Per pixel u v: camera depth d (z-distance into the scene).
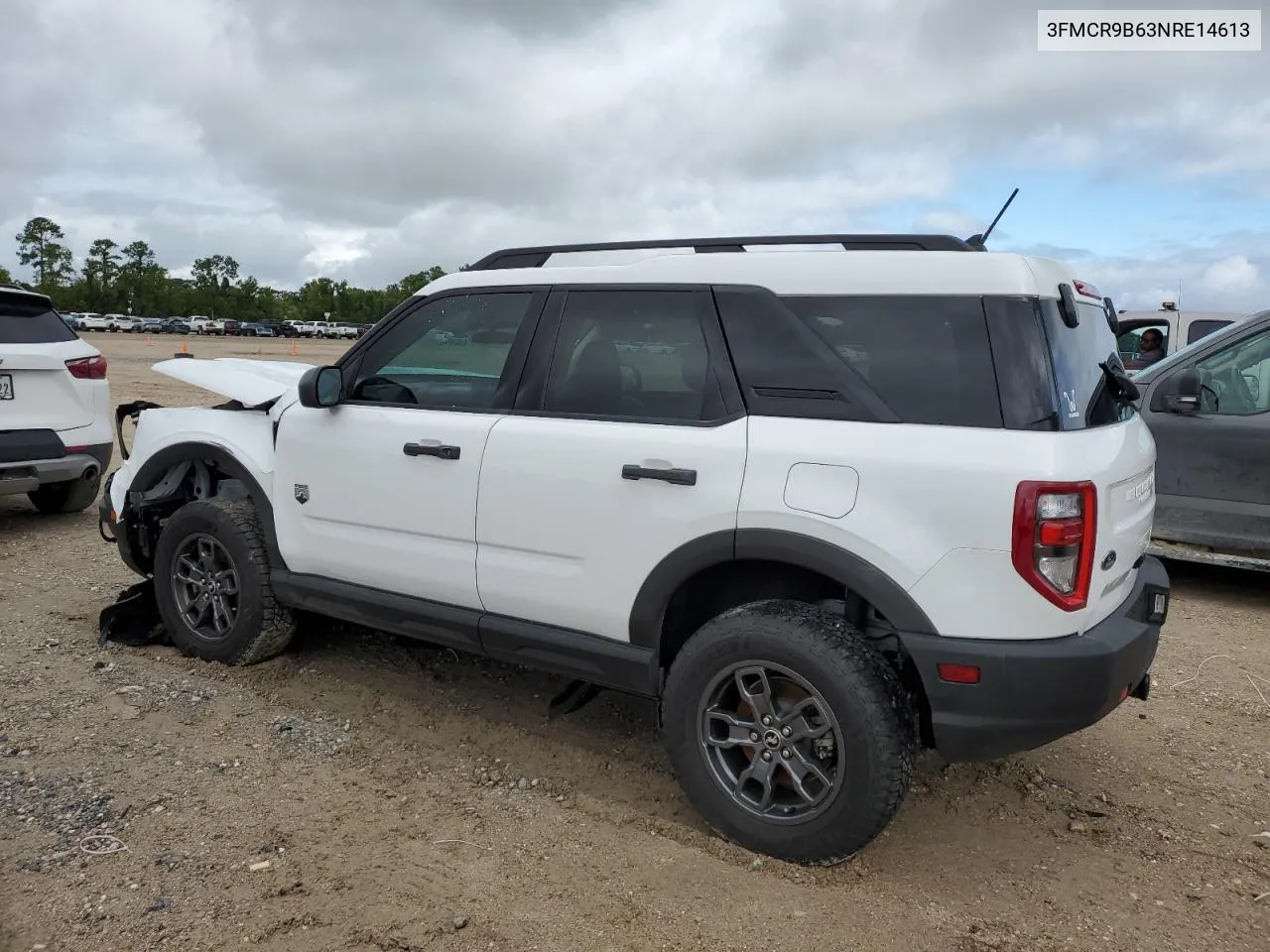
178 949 2.39
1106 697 2.67
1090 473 2.64
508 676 4.43
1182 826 3.26
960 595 2.63
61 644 4.57
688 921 2.60
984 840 3.14
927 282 2.84
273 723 3.79
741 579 3.25
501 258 3.79
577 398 3.35
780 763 2.92
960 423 2.71
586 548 3.21
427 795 3.29
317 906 2.58
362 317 134.62
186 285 133.25
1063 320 2.89
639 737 3.86
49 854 2.78
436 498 3.57
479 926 2.54
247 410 4.50
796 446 2.84
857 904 2.72
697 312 3.14
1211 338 5.98
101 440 7.04
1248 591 6.22
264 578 4.21
